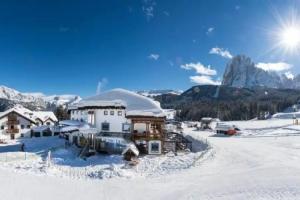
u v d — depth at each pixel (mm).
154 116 55031
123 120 56844
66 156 50344
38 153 52500
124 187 31094
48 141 69000
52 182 33062
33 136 86000
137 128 55156
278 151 49812
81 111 63219
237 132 90062
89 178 36062
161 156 50562
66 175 37531
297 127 95062
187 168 39500
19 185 30766
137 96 62188
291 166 34875
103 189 30516
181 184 31062
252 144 59844
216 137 80000
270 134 83812
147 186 31156
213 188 27766
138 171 39781
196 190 27844
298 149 52281
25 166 41344
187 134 77750
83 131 53750
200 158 44281
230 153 47938
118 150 52375
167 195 27359
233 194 25203
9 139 77375
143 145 53938
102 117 57250
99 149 53312
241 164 39562
